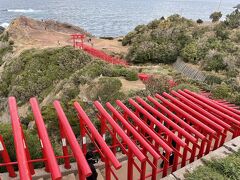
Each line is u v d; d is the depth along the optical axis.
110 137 11.16
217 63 31.20
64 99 20.11
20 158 5.91
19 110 26.66
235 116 9.96
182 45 39.38
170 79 24.23
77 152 6.29
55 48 34.16
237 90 21.62
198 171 7.94
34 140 9.25
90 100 18.69
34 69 31.17
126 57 42.62
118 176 8.76
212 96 19.25
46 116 14.67
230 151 9.06
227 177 7.74
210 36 39.78
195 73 31.56
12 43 49.06
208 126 9.12
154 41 42.03
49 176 8.18
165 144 7.39
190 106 10.06
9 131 9.30
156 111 9.23
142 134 9.18
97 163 8.93
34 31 58.94
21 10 167.12
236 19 47.12
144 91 19.02
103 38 64.88
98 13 168.00
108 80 19.88
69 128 7.05
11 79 32.66
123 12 182.25
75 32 67.75
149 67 31.97
